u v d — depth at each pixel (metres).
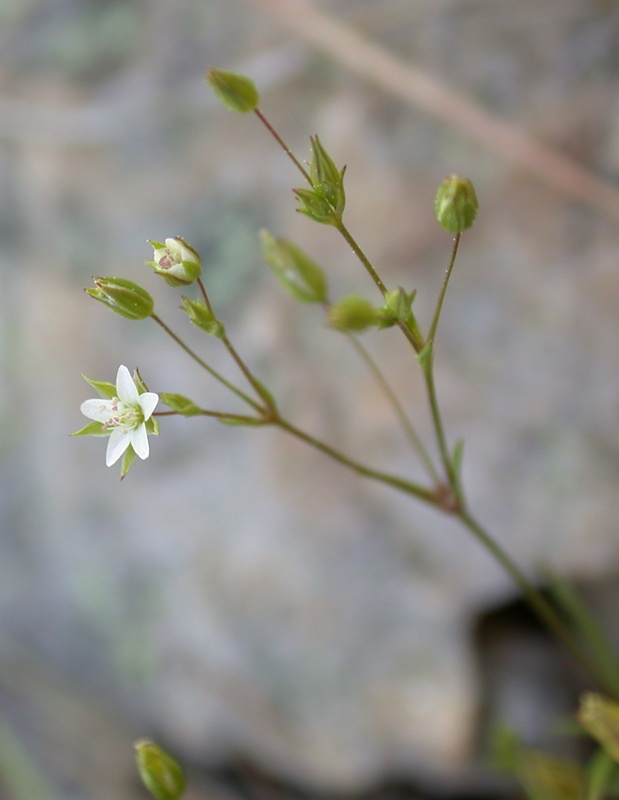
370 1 0.17
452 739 0.16
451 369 0.16
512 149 0.16
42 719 0.17
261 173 0.17
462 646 0.16
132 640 0.17
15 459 0.17
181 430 0.17
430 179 0.16
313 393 0.16
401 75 0.17
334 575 0.16
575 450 0.16
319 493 0.16
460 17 0.17
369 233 0.17
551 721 0.16
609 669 0.15
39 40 0.19
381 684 0.16
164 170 0.17
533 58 0.16
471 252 0.16
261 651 0.16
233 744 0.16
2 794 0.17
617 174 0.16
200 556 0.16
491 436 0.16
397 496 0.16
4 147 0.18
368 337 0.16
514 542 0.16
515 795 0.16
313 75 0.17
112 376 0.17
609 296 0.16
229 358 0.17
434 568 0.16
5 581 0.17
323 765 0.16
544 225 0.16
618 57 0.16
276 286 0.17
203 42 0.18
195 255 0.12
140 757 0.13
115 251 0.17
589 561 0.16
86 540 0.17
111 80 0.18
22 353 0.17
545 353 0.16
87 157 0.18
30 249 0.18
